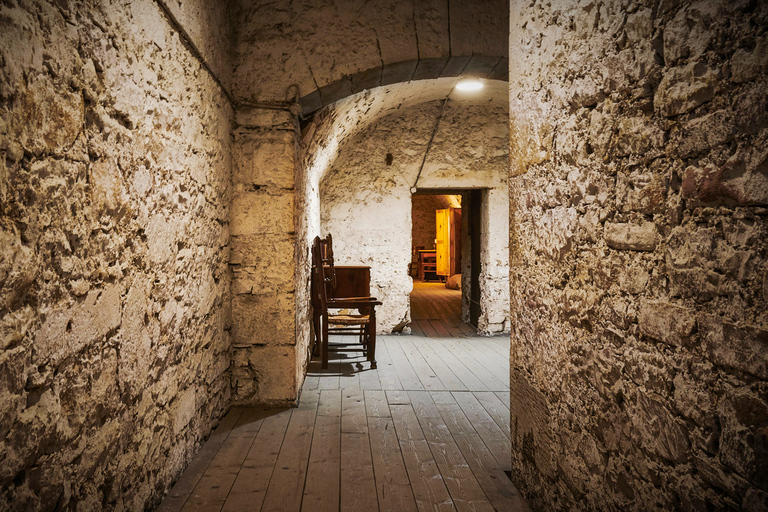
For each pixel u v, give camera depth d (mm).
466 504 2156
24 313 1156
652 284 1255
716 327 1023
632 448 1351
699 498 1078
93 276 1504
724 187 992
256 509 2092
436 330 6852
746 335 937
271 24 3504
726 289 996
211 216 2902
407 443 2834
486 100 5977
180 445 2385
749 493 928
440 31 3643
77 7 1398
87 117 1464
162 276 2096
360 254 6461
